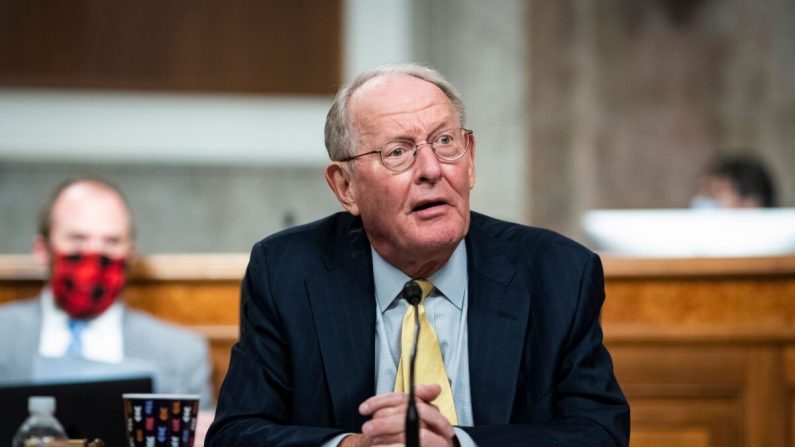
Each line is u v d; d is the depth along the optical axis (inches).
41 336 391.5
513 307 259.3
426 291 263.0
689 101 804.6
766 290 408.2
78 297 393.7
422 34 787.4
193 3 772.0
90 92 762.2
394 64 263.0
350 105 259.1
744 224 454.3
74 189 405.1
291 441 234.7
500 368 253.6
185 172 761.0
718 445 403.5
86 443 234.1
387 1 779.4
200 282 434.0
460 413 253.6
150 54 767.7
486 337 257.0
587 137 796.0
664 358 408.2
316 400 256.5
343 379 254.8
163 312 433.7
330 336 258.4
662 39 807.1
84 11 767.7
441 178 249.0
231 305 433.7
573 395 250.5
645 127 800.9
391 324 263.1
